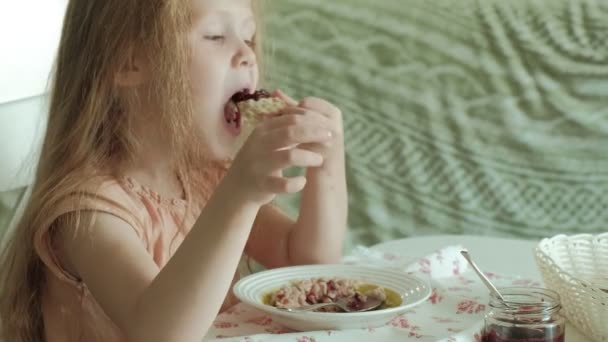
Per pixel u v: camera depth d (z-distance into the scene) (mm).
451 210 2346
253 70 1205
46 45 1420
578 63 2221
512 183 2307
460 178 2324
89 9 1202
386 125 2324
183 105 1155
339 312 1050
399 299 1103
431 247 1442
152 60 1153
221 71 1167
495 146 2295
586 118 2242
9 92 1366
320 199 1331
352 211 2355
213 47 1168
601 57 2207
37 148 1380
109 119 1198
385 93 2307
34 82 1405
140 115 1196
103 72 1183
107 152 1202
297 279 1188
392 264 1323
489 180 2314
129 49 1166
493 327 957
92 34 1193
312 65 2312
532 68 2246
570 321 1065
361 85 2312
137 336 976
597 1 2199
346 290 1124
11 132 1374
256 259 1420
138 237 1113
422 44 2279
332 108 1298
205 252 956
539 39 2232
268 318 1103
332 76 2316
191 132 1180
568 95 2242
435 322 1062
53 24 1429
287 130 939
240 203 956
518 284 1205
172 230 1234
